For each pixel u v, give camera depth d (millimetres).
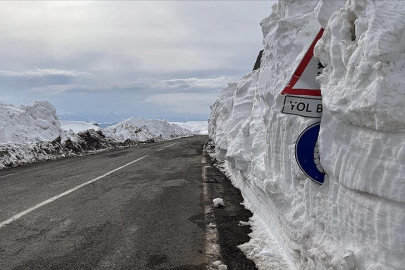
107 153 16656
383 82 1798
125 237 4344
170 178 8719
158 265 3535
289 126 3221
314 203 2643
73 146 17000
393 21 1907
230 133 8570
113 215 5320
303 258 2969
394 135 1767
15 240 4270
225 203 5988
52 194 6816
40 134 15781
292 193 3209
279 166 3566
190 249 3924
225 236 4301
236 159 6094
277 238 3910
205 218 5098
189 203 6039
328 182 2492
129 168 10695
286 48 3902
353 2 2250
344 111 2084
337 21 2424
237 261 3562
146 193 6906
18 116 15305
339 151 2225
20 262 3635
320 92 2594
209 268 3445
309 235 2719
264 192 4312
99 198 6469
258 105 6219
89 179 8609
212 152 15914
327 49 2521
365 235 1977
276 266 3369
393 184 1737
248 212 5355
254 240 4086
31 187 7566
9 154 12055
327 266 2348
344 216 2195
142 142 28578
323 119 2465
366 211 1946
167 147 19953
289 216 3145
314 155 2568
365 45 1961
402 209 1714
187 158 13516
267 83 4312
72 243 4156
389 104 1740
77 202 6164
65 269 3465
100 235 4426
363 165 1950
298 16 4047
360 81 2004
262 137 5152
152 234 4445
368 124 1920
